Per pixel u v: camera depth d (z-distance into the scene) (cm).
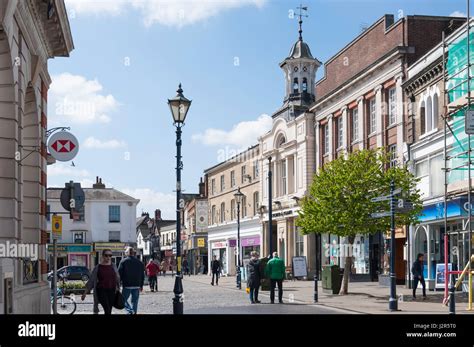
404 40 3441
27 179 1914
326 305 2339
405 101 3359
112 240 6906
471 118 2288
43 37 1903
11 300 1459
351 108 4066
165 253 9069
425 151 3116
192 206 7469
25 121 1897
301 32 5178
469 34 2606
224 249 6412
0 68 1459
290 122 4866
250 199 5691
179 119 1934
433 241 3073
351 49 4100
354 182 2666
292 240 4875
